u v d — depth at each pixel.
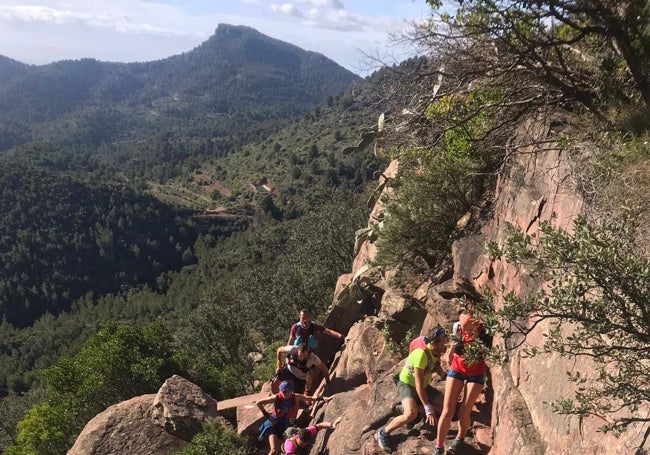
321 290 23.17
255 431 8.50
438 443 4.63
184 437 9.80
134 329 17.22
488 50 5.50
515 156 5.91
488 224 6.42
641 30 4.73
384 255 8.13
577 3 4.77
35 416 18.09
